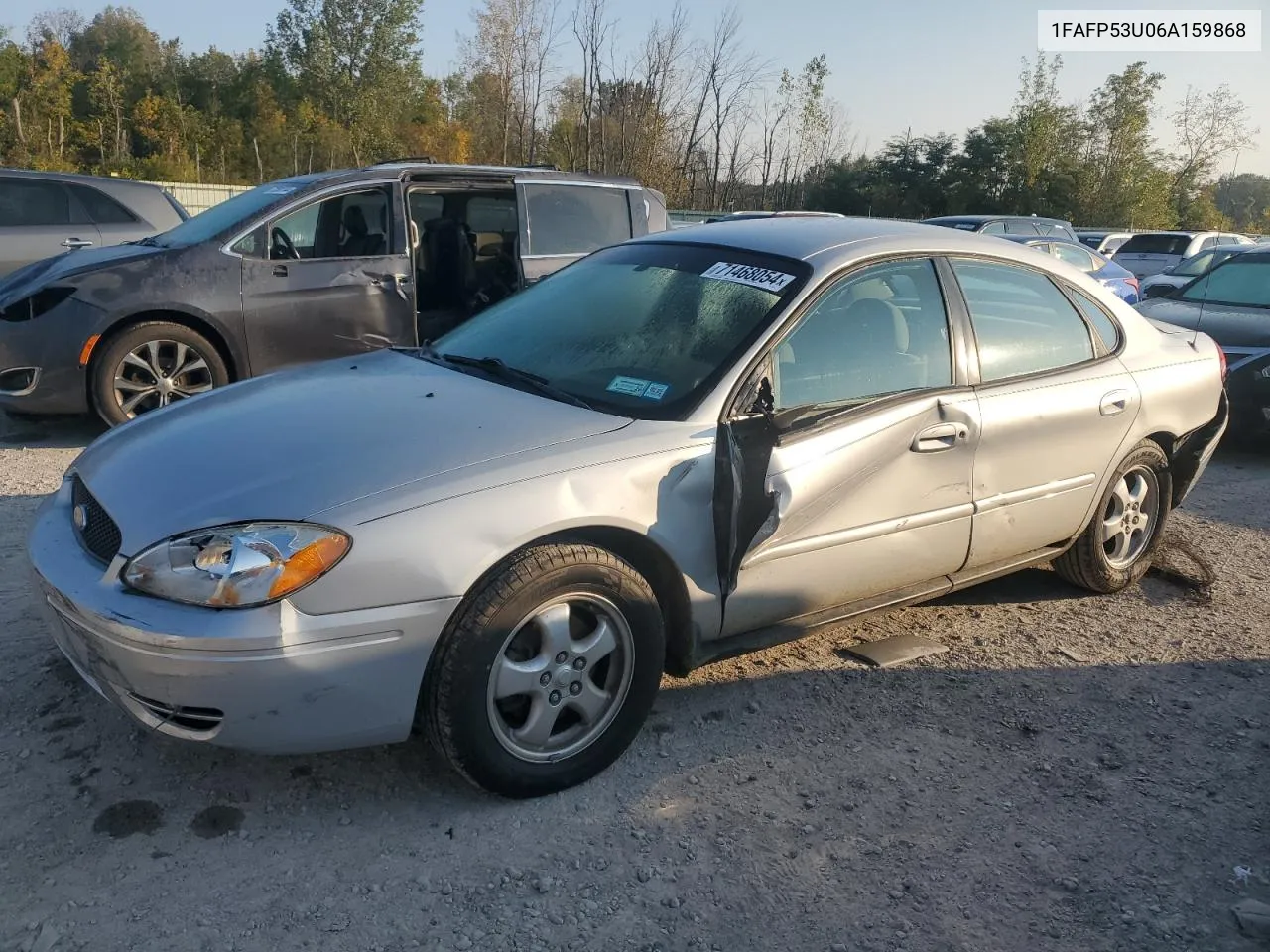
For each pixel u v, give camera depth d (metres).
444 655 2.75
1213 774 3.32
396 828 2.85
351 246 7.19
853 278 3.65
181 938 2.39
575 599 2.95
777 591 3.38
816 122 36.59
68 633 2.77
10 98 37.62
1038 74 43.72
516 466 2.87
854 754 3.34
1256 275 8.74
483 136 39.00
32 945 2.33
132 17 65.38
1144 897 2.71
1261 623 4.59
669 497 3.09
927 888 2.71
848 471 3.41
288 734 2.63
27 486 5.66
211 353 6.75
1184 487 5.04
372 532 2.63
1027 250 4.29
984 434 3.82
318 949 2.38
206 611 2.54
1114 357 4.45
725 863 2.77
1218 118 47.56
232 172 40.53
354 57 42.72
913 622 4.45
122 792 2.93
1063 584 4.96
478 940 2.44
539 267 7.55
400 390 3.40
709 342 3.42
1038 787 3.20
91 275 6.40
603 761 3.11
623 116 32.72
